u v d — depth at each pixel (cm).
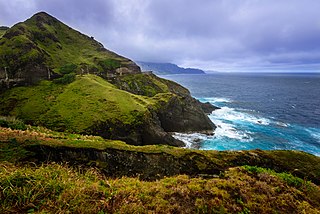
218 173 1145
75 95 4291
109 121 3441
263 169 1075
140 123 3594
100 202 675
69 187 725
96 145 1265
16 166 942
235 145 3728
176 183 877
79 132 3167
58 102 4081
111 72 6900
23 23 6869
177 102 4694
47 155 1157
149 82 6850
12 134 1302
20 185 678
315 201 899
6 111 4003
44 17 8056
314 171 1171
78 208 634
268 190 875
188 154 1243
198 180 918
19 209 598
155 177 1189
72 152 1199
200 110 4941
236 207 751
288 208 802
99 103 3909
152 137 3641
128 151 1259
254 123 5106
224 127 4762
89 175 952
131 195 748
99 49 8431
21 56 5044
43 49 6009
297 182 997
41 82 4981
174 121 4528
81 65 6406
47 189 687
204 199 763
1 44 5372
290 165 1195
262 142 3878
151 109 4144
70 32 8744
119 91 4419
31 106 4003
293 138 4103
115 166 1218
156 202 724
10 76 4741
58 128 3272
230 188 857
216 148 3609
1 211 577
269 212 764
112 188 787
